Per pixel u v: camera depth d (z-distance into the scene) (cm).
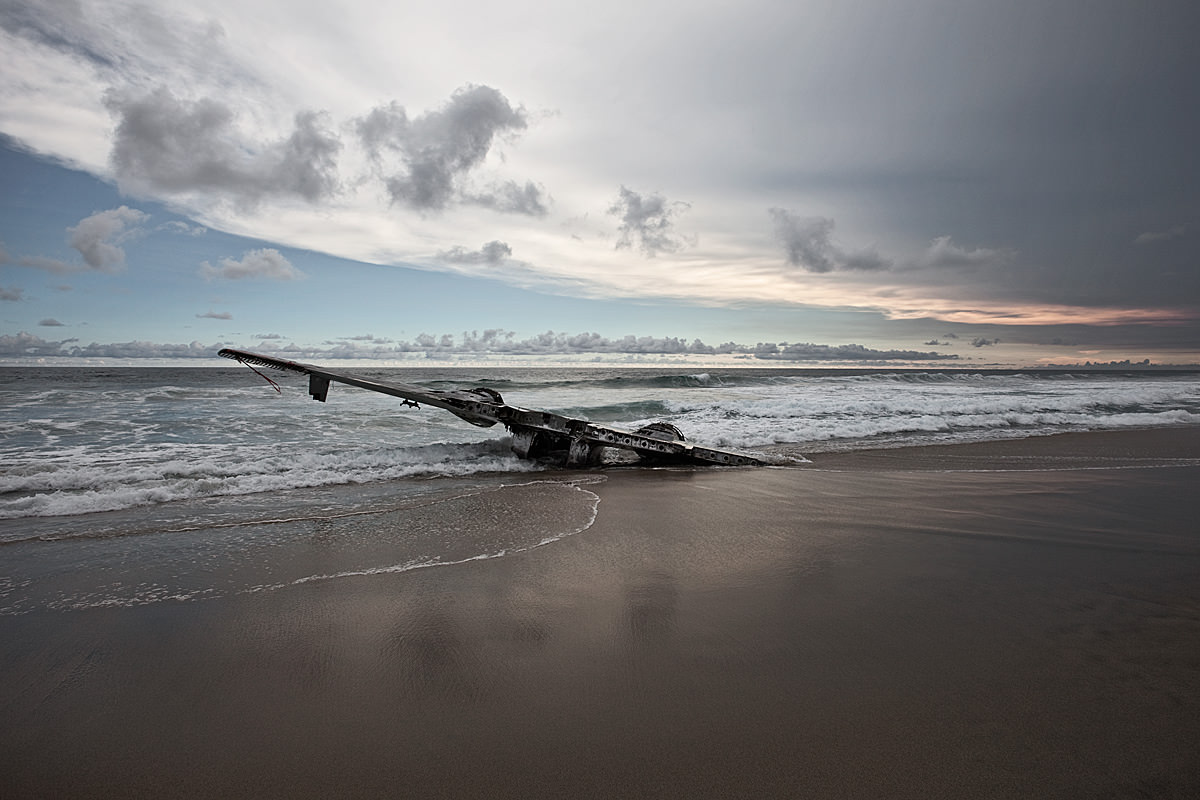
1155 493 705
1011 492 709
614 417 1612
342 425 1341
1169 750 226
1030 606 368
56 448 969
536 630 329
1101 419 1528
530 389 2911
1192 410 1884
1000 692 268
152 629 327
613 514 591
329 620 339
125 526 527
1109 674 285
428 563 436
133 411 1532
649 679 278
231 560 439
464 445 930
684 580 409
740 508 625
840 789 206
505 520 559
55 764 218
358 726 241
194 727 241
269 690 267
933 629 334
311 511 587
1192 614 357
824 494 696
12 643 309
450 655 300
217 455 902
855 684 274
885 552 477
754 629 332
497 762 219
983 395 2308
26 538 487
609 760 220
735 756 222
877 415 1566
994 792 203
